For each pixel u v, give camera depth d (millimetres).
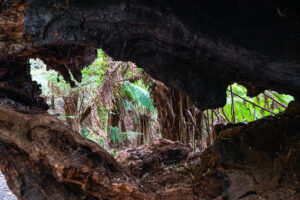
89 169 1946
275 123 1986
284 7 1224
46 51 2086
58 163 1835
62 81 5309
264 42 1386
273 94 3914
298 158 1725
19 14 1610
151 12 1386
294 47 1365
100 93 4801
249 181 1864
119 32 1513
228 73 1611
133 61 1686
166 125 4336
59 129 1989
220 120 3881
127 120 5836
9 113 1914
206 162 2217
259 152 1860
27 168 2014
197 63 1595
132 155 2844
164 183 2318
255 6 1345
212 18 1385
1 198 4461
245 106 3984
